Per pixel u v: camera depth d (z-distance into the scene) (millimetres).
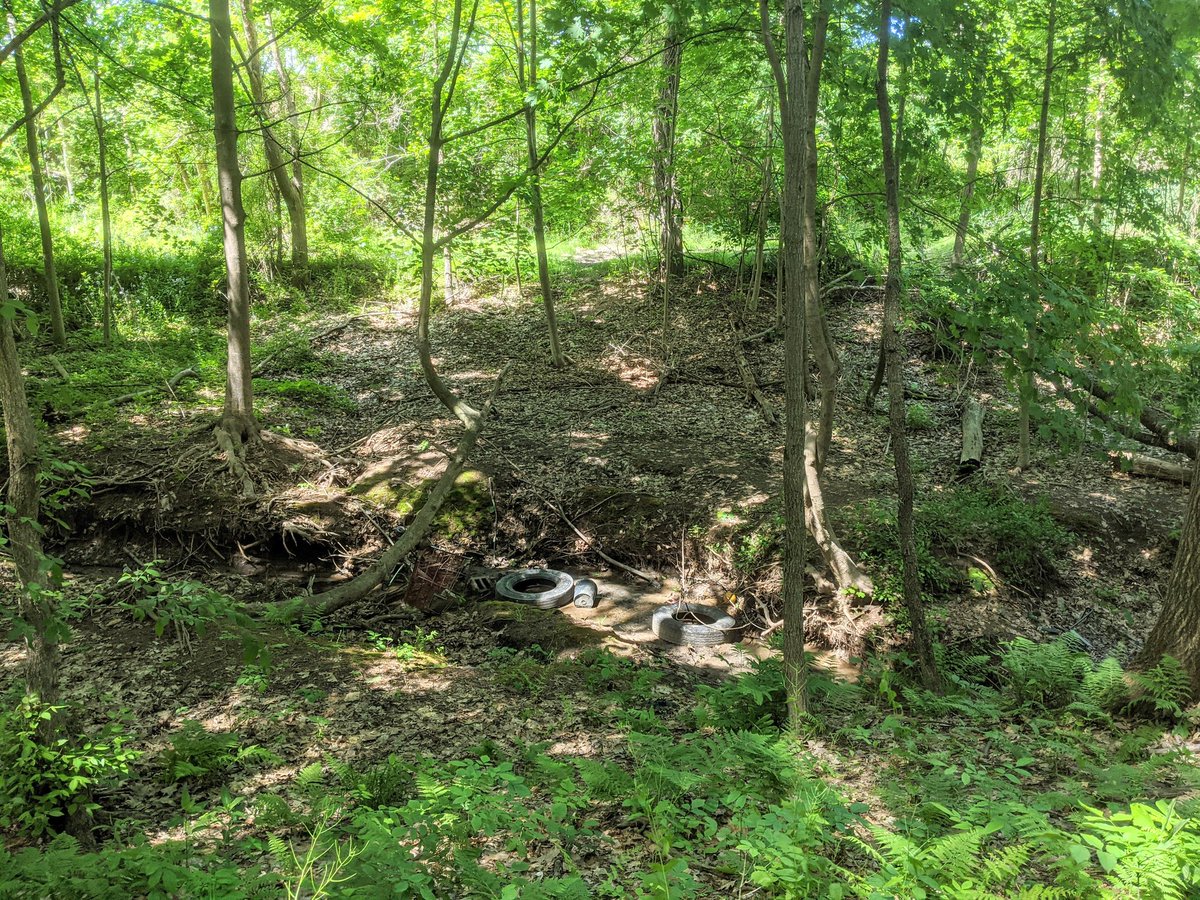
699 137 16781
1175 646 6887
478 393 15633
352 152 23438
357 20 14438
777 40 9461
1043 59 11562
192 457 11750
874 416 14602
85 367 15508
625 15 8961
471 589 10930
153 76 15078
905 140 8383
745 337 17438
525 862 4039
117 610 9438
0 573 9602
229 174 11680
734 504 11570
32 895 3227
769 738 5496
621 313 19094
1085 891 3275
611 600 10805
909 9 7117
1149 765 5035
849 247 16453
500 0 14805
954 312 7359
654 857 4324
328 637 9375
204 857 4207
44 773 4793
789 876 3217
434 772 4691
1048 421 7332
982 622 9523
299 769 6242
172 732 6906
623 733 6773
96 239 22125
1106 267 12727
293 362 16984
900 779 5293
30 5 13508
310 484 11930
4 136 6559
